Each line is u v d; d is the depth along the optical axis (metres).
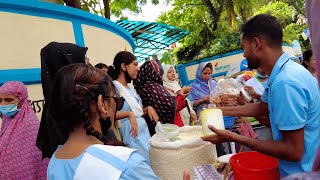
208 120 1.78
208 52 13.80
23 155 2.56
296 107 1.46
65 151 1.27
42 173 2.57
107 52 5.68
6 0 3.61
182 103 3.93
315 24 0.52
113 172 1.10
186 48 15.12
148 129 3.42
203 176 1.92
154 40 12.52
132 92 3.36
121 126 3.17
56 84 1.26
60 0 5.68
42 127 2.10
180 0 15.02
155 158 2.15
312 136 1.52
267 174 1.67
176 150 2.05
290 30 15.69
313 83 1.56
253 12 15.49
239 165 1.75
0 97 2.64
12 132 2.60
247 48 1.69
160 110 3.49
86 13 4.93
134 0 11.13
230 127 3.24
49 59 2.04
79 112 1.21
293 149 1.48
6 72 3.53
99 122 1.31
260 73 3.55
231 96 3.15
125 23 9.88
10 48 3.65
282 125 1.49
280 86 1.50
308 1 0.55
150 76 3.61
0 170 2.53
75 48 2.16
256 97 3.03
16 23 3.78
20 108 2.68
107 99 1.28
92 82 1.25
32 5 3.93
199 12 14.79
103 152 1.17
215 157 2.27
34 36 3.97
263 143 1.59
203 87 4.90
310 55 3.64
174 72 4.75
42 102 3.85
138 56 15.16
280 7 16.36
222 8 14.34
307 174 0.54
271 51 1.63
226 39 13.81
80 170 1.15
